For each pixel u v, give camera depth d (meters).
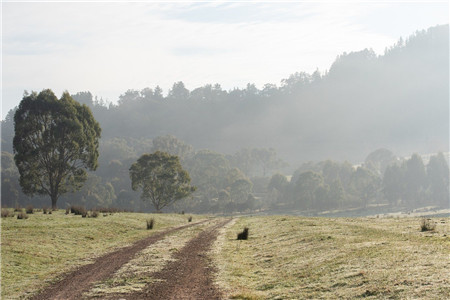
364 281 14.88
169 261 23.98
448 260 15.79
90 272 21.62
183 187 102.56
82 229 37.34
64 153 77.81
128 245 31.97
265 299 15.34
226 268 21.55
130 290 17.42
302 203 165.25
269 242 30.42
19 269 21.86
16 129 72.88
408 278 14.07
